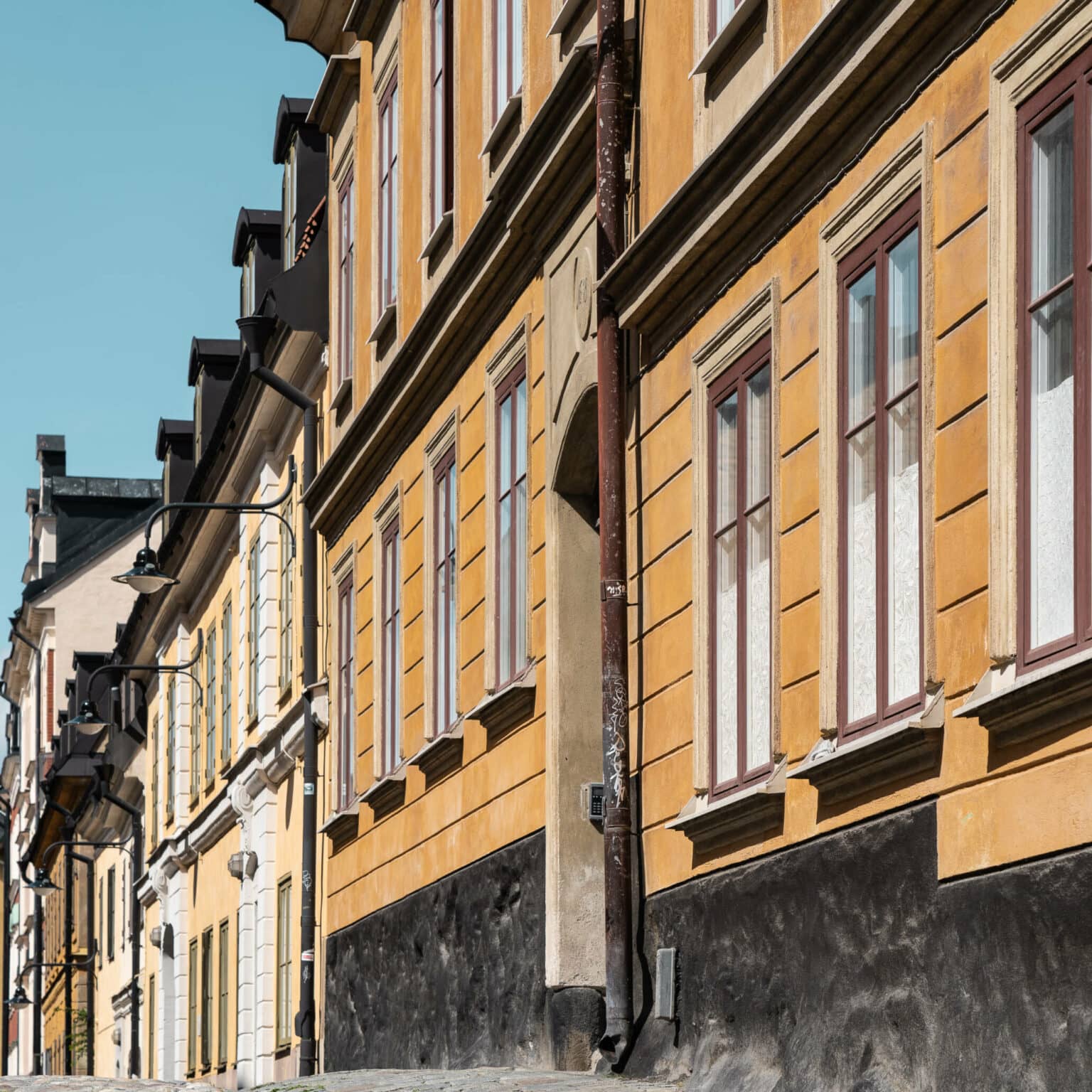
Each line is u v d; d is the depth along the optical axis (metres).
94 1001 78.31
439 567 27.36
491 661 24.41
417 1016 27.16
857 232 15.09
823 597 15.30
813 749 15.43
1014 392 12.66
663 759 18.98
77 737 78.94
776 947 16.03
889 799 14.19
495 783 23.98
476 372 25.58
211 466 46.28
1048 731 12.17
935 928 13.41
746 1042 16.56
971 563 13.17
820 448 15.45
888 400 14.56
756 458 17.11
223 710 47.78
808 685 15.63
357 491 32.47
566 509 22.19
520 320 23.77
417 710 28.11
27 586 94.94
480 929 24.30
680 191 17.73
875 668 14.63
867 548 14.86
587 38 20.73
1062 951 11.84
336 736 33.41
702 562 18.05
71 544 96.25
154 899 61.62
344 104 34.62
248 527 44.00
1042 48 12.46
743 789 17.03
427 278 28.25
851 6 14.49
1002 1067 12.42
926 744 13.57
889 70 14.43
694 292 18.44
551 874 21.50
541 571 22.48
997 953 12.57
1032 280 12.57
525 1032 22.39
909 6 13.77
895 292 14.52
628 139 20.31
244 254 46.38
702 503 18.11
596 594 22.08
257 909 41.78
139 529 95.25
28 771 103.25
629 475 20.17
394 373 29.14
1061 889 11.87
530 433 23.19
